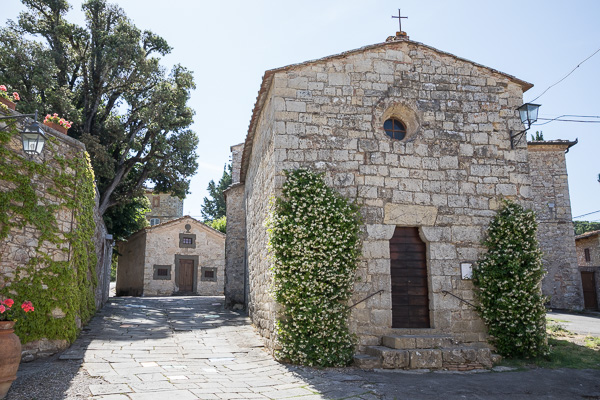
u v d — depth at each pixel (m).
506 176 9.74
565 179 18.80
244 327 11.57
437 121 9.70
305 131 9.04
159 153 20.20
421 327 9.02
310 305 8.05
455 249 9.23
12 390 5.70
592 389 6.76
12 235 7.56
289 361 8.05
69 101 16.48
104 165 17.33
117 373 6.74
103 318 11.91
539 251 9.20
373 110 9.43
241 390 6.17
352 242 8.54
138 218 25.55
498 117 10.00
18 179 7.77
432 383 6.90
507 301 8.82
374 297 8.68
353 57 9.59
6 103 8.00
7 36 16.80
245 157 13.90
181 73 20.30
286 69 9.18
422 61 9.93
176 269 24.08
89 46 18.84
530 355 8.75
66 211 8.62
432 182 9.40
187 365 7.60
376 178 9.14
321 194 8.57
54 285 8.06
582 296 18.02
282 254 8.38
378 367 7.85
